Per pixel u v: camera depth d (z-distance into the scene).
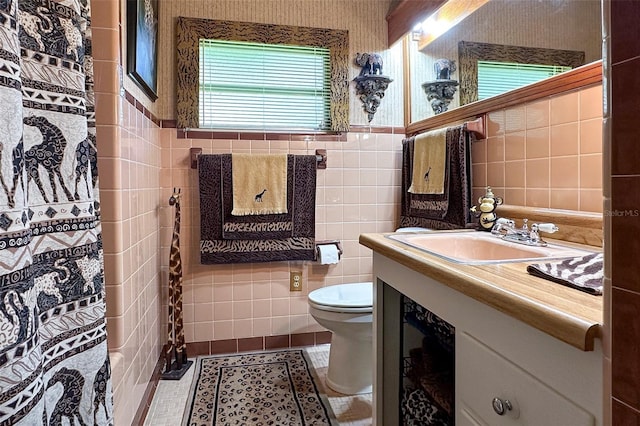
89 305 0.97
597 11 1.23
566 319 0.58
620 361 0.49
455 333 0.92
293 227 2.27
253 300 2.35
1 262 0.63
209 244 2.19
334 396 1.83
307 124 2.40
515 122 1.59
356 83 2.43
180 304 2.13
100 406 0.98
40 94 0.86
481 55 1.80
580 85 1.29
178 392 1.88
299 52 2.38
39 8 0.87
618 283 0.49
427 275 1.00
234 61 2.31
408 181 2.29
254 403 1.77
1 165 0.63
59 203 0.90
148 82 1.77
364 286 2.19
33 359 0.69
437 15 2.12
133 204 1.56
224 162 2.19
